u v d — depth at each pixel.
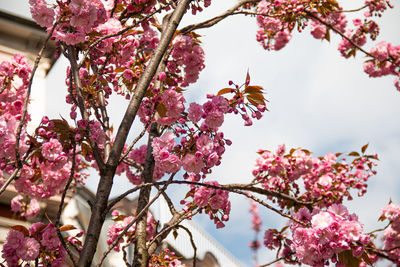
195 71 4.12
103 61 4.27
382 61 8.56
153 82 4.23
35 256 3.25
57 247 3.41
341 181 7.25
